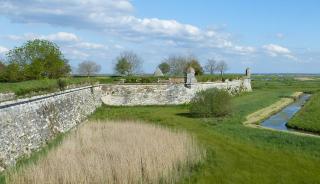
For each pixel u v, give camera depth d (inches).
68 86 1681.8
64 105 1515.7
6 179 786.8
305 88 4303.6
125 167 856.3
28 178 780.0
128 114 1943.9
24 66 2108.8
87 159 892.0
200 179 882.1
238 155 1080.2
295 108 2460.6
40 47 2180.1
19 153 1006.4
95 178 805.9
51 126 1299.2
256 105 2438.5
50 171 818.8
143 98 2449.6
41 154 1047.6
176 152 979.3
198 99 1900.8
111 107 2345.0
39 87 1264.8
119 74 4094.5
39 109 1219.9
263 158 1056.8
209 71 5246.1
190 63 3841.0
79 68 4456.2
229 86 3179.1
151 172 851.4
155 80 2556.6
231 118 1833.2
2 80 1952.5
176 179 864.3
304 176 912.9
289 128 1660.9
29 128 1104.2
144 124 1435.8
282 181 879.1
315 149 1165.1
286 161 1032.8
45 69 2178.9
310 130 1571.1
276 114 2145.7
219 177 896.9
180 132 1312.7
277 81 6338.6
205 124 1631.4
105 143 1067.9
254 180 883.4
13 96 1050.7
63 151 973.8
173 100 2479.1
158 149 987.3
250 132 1450.5
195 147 1080.8
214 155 1067.9
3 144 928.3
